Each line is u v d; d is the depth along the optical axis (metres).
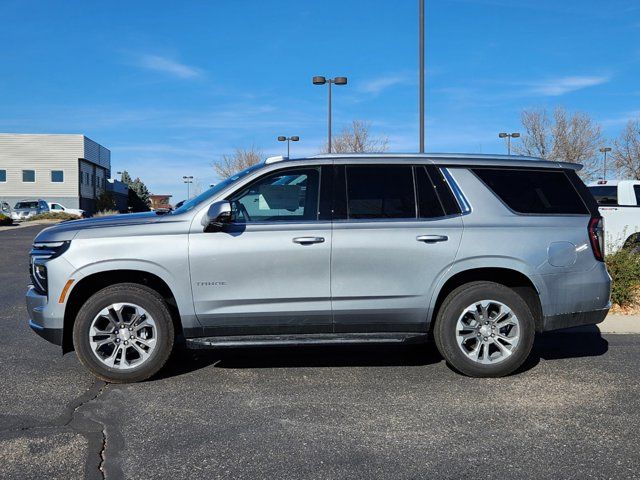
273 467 3.66
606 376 5.49
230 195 5.33
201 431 4.21
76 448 3.91
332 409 4.66
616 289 8.07
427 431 4.22
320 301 5.25
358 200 5.38
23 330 7.25
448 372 5.63
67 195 53.03
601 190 12.73
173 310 5.55
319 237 5.22
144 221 5.29
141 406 4.70
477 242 5.34
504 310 5.34
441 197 5.45
